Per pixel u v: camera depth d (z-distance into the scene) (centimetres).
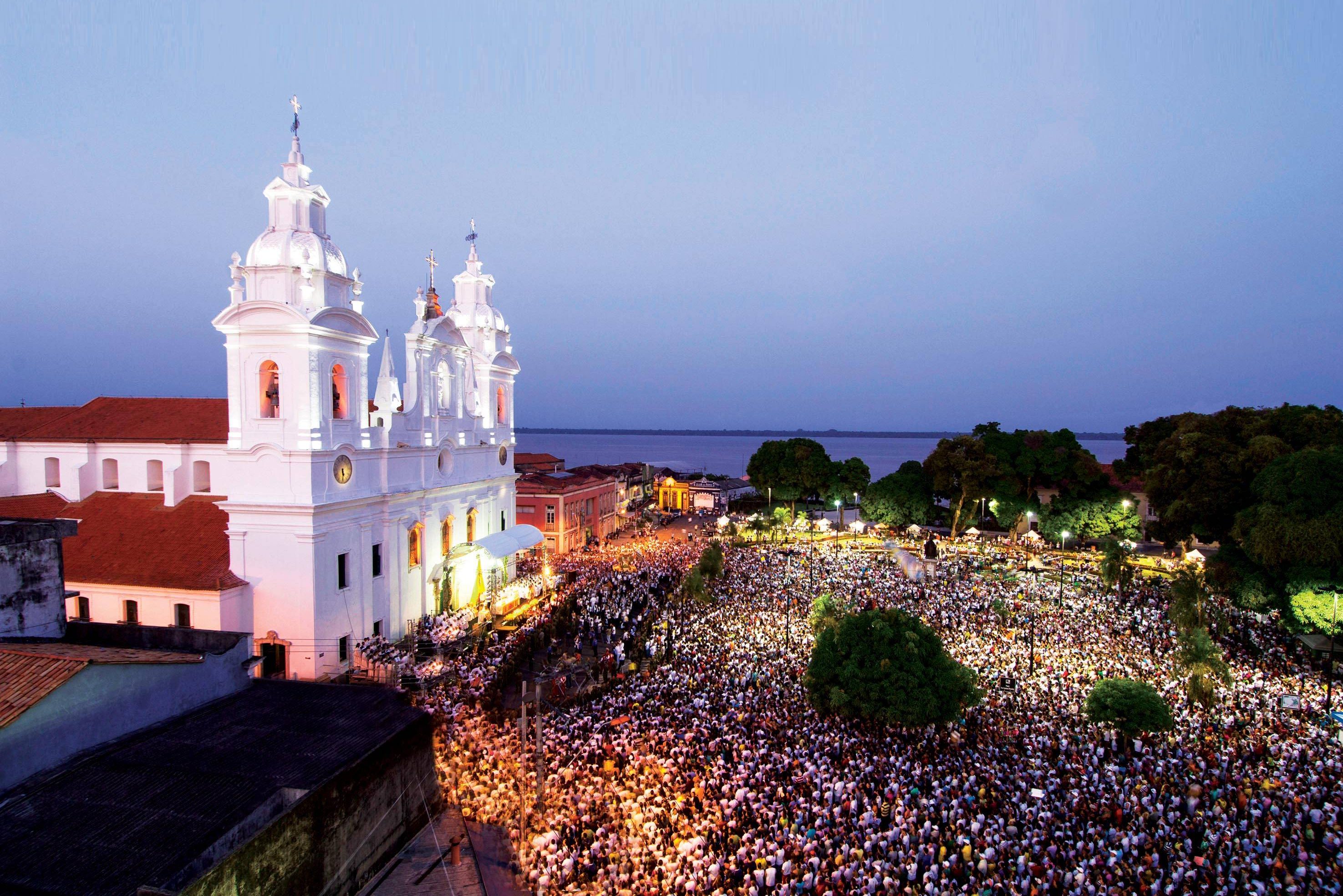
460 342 5609
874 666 3241
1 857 1691
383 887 2244
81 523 4394
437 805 2647
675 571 6919
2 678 2058
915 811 2525
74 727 2123
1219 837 2345
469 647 4553
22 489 4903
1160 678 3875
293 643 3934
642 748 3020
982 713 3500
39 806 1881
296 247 4050
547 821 2517
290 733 2402
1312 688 3819
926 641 3300
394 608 4669
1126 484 9838
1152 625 4891
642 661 4556
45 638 2673
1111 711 3134
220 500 4422
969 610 5291
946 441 9275
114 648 2659
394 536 4681
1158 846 2328
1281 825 2442
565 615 5541
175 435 4638
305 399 3950
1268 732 3231
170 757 2170
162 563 4009
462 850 2441
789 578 6338
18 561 2594
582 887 2177
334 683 2938
